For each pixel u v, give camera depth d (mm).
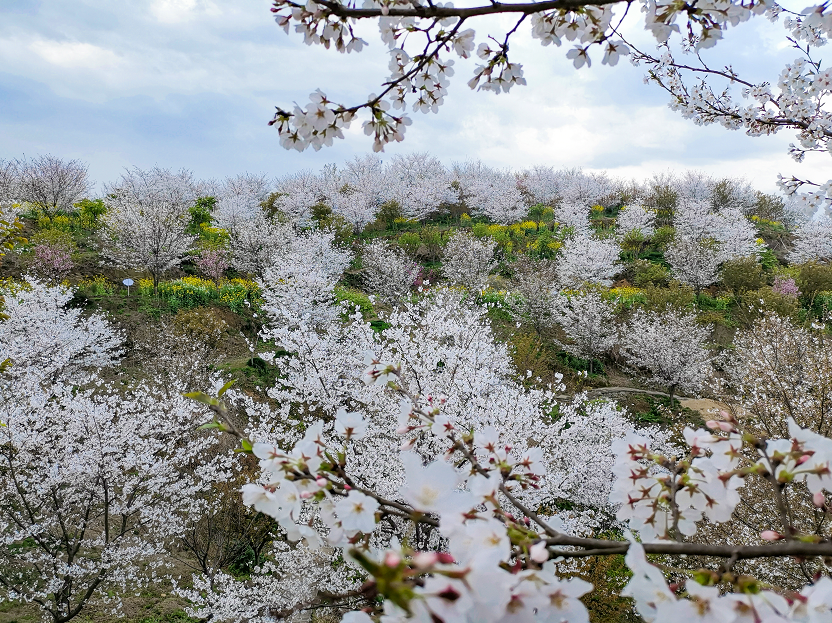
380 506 1224
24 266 15367
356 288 21922
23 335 9805
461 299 15320
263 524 7395
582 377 14617
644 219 29594
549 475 5910
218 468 7684
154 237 16578
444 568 614
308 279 14641
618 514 1339
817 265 23094
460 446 1519
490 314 18328
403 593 559
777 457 1087
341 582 6047
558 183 41281
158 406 7176
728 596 755
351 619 753
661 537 1302
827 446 1039
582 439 7941
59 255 15648
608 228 33031
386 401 6816
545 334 17875
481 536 764
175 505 6699
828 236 28031
